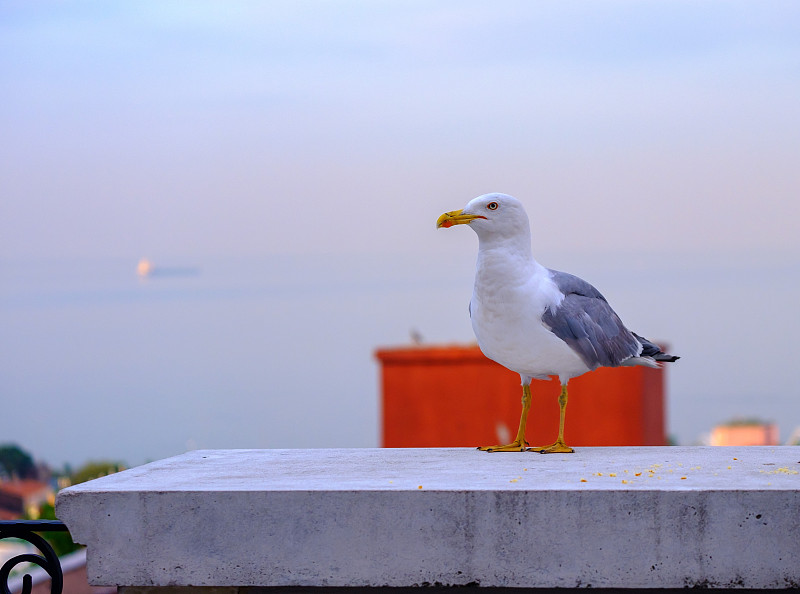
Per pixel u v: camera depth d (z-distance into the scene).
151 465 5.17
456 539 4.09
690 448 5.76
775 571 3.98
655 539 4.02
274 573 4.18
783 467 4.77
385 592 4.33
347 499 4.13
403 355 13.43
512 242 5.65
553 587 4.07
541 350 5.62
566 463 5.02
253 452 5.81
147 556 4.22
